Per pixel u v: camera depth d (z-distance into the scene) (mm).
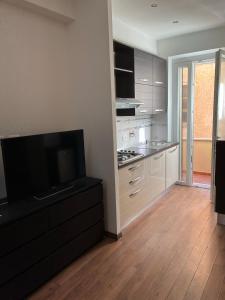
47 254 2082
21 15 2322
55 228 2139
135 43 3801
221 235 2785
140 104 3393
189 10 3070
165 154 3920
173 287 2021
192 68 4289
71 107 2877
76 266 2336
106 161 2693
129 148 3904
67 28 2748
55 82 2711
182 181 4598
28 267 1933
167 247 2590
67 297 1968
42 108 2596
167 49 4293
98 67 2574
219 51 3354
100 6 2447
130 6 2924
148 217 3295
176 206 3629
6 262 1764
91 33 2561
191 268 2244
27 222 1891
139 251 2539
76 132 2543
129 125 4012
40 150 2197
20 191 2064
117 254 2502
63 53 2770
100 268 2295
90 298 1948
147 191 3420
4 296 1773
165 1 2795
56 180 2365
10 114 2303
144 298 1922
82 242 2443
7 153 1947
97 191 2596
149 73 3752
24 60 2383
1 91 2213
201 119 5270
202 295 1924
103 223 2762
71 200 2277
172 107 4551
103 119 2637
